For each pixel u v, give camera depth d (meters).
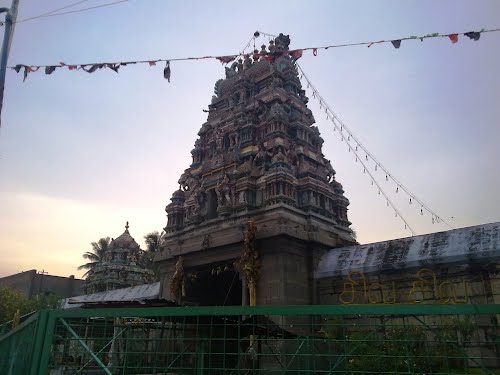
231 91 41.69
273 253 29.55
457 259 25.16
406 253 27.64
